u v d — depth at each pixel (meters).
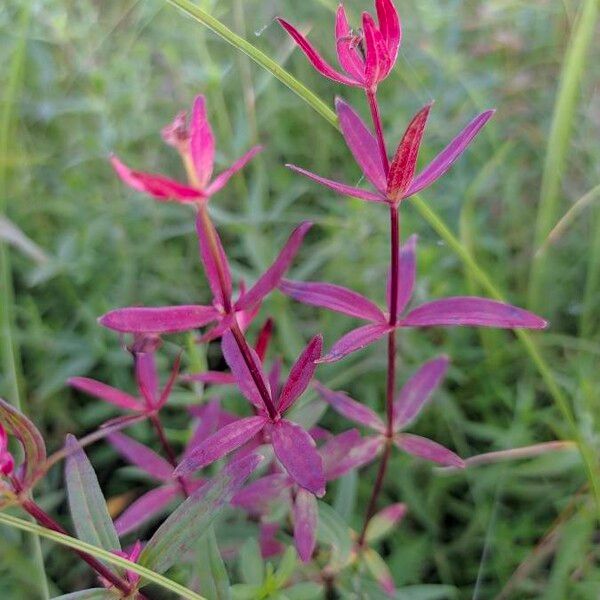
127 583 0.13
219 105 0.27
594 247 0.24
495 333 0.24
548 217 0.23
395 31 0.12
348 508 0.19
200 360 0.19
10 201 0.28
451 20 0.30
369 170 0.13
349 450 0.16
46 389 0.23
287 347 0.24
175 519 0.12
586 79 0.28
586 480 0.21
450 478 0.23
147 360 0.17
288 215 0.29
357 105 0.31
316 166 0.30
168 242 0.29
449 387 0.25
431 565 0.22
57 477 0.23
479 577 0.20
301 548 0.14
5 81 0.28
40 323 0.25
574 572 0.20
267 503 0.16
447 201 0.27
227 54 0.32
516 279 0.28
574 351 0.26
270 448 0.16
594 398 0.22
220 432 0.13
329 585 0.18
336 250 0.25
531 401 0.22
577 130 0.28
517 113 0.30
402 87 0.30
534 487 0.21
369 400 0.24
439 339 0.26
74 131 0.30
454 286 0.26
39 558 0.17
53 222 0.30
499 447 0.23
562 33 0.30
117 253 0.27
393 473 0.22
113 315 0.12
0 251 0.21
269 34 0.32
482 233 0.28
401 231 0.26
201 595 0.14
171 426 0.24
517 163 0.29
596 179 0.26
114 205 0.27
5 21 0.28
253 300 0.13
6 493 0.12
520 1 0.30
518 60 0.31
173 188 0.11
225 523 0.18
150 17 0.29
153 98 0.30
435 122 0.29
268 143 0.31
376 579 0.19
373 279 0.25
